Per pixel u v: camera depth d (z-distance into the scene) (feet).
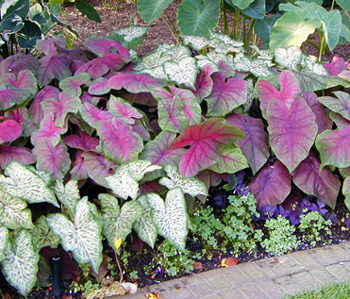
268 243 8.31
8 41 11.05
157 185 7.88
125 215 7.03
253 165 8.70
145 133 8.23
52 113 8.04
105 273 7.36
